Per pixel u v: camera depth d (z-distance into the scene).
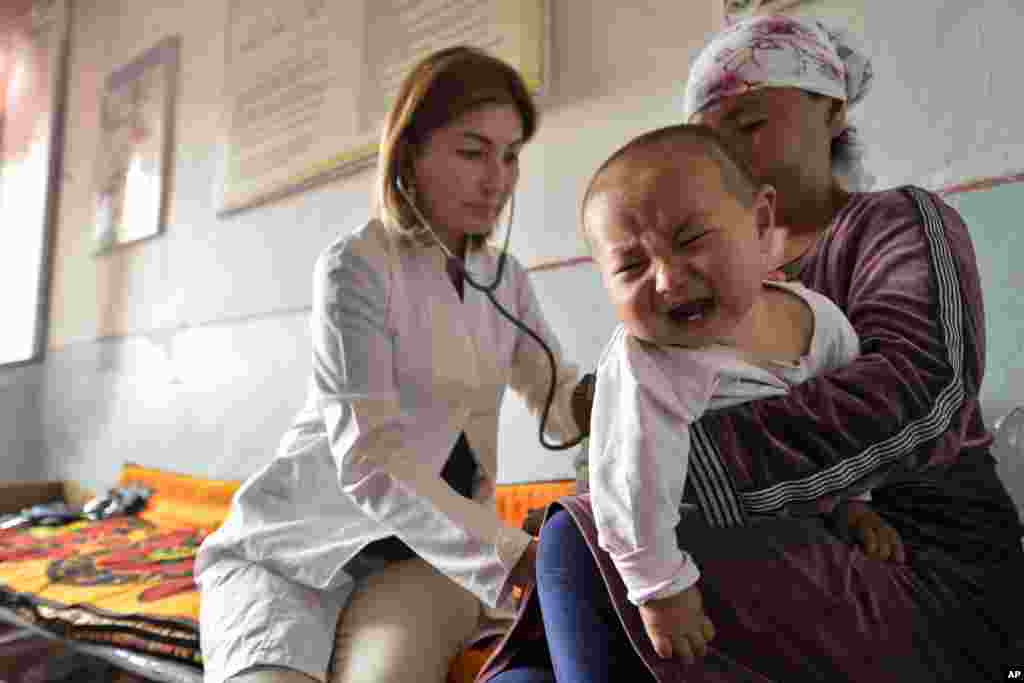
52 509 2.69
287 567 1.03
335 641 1.00
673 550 0.54
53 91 3.97
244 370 2.61
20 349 3.87
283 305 2.48
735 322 0.61
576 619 0.58
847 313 0.72
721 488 0.57
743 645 0.54
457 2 2.03
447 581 1.04
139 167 3.30
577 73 1.76
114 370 3.27
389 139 1.07
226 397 2.66
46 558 1.98
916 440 0.58
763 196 0.66
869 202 0.76
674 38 1.59
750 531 0.58
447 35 2.04
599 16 1.74
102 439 3.27
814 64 0.81
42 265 3.82
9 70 4.38
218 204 2.80
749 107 0.82
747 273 0.61
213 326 2.77
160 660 1.28
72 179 3.82
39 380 3.76
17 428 3.86
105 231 3.46
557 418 1.27
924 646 0.56
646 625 0.54
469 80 1.04
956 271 0.65
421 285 1.11
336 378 1.01
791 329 0.65
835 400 0.57
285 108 2.59
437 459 1.07
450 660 1.01
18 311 3.94
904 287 0.64
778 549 0.57
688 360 0.59
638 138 0.67
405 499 0.91
